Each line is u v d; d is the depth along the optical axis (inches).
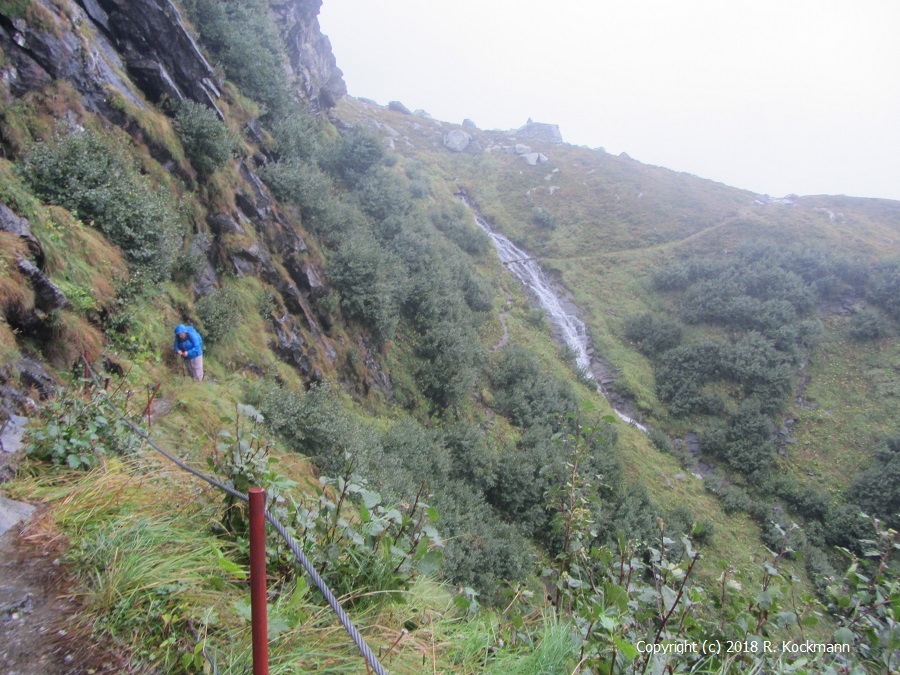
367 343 711.1
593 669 101.0
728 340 1206.9
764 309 1232.2
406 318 837.2
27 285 220.2
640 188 1973.4
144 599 96.5
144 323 327.9
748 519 855.7
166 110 482.6
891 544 116.3
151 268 354.3
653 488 853.8
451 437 686.5
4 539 108.9
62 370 230.4
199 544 115.3
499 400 877.2
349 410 588.7
